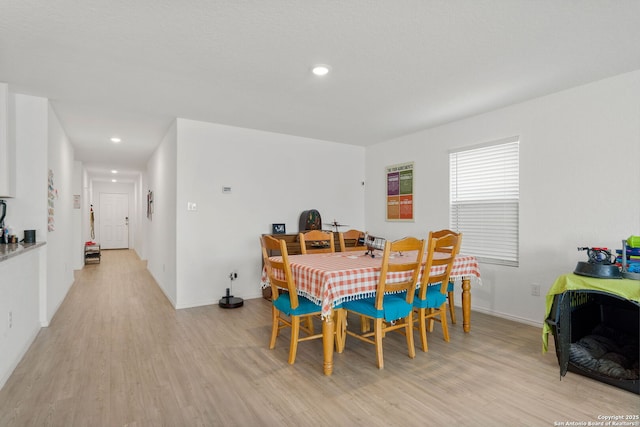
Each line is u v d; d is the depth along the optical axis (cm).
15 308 250
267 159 475
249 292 459
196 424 182
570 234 315
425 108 370
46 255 338
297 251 457
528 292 347
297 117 405
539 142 338
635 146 277
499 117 372
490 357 268
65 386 221
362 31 216
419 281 281
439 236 385
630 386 212
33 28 210
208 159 429
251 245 461
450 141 428
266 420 186
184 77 287
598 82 297
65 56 248
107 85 305
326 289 230
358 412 193
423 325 279
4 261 226
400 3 187
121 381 228
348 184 556
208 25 209
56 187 397
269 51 242
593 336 265
